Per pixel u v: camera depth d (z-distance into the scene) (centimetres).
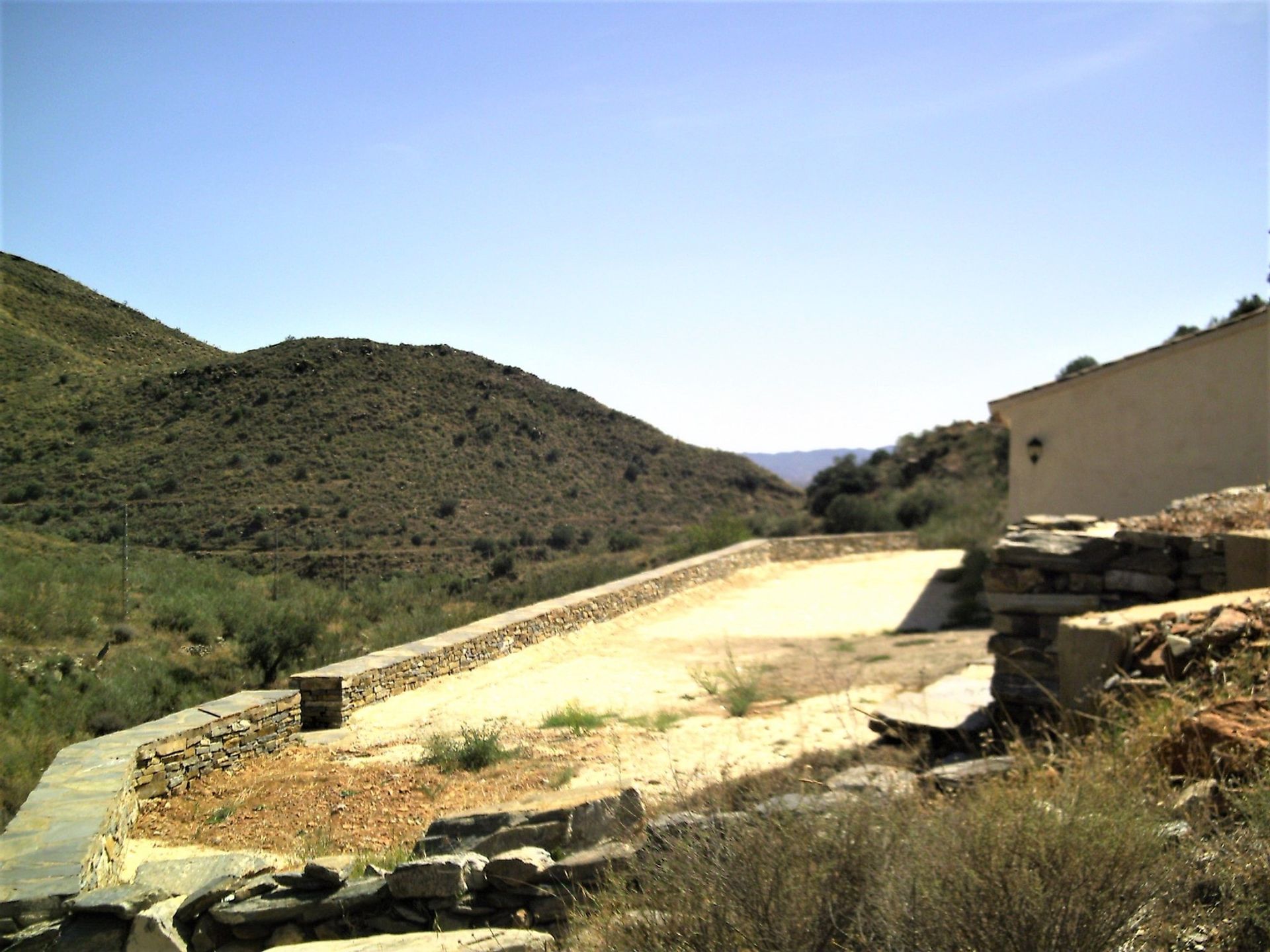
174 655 1820
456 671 1388
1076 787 422
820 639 1520
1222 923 351
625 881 432
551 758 879
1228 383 1277
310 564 3012
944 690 770
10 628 1653
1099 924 338
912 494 4009
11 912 476
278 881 488
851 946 351
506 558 3409
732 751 804
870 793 437
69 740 1383
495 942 414
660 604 2030
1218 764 455
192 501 3272
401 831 737
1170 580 756
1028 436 1744
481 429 4791
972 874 353
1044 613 733
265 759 1005
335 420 4238
